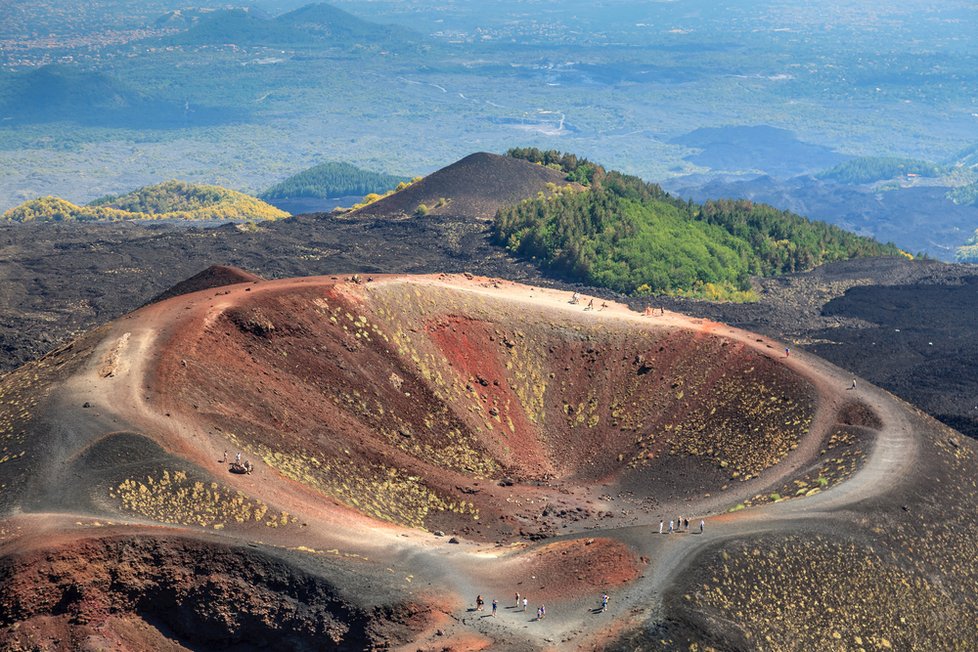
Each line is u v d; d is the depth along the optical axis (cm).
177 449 9444
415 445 11831
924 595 9319
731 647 7969
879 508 10081
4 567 7462
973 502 10750
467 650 7712
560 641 7838
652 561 8862
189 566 7869
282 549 8369
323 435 10981
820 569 9156
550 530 10562
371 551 8906
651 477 11994
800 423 12094
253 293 12738
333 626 7856
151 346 11119
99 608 7544
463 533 10281
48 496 8481
